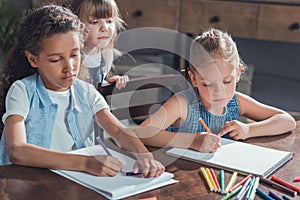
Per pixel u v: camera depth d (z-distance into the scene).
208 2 3.16
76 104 1.40
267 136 1.46
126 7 3.29
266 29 3.10
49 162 1.14
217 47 1.40
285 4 3.03
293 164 1.24
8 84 1.44
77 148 1.37
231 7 3.13
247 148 1.32
